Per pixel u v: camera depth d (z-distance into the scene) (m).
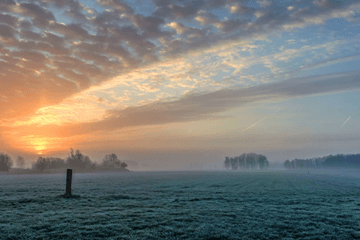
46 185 37.31
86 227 10.96
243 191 28.75
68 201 19.44
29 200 19.67
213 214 14.30
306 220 12.91
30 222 11.87
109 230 10.47
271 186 36.97
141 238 9.36
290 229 11.04
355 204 18.95
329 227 11.43
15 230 10.37
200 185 38.44
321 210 16.03
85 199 20.69
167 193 26.17
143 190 29.42
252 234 10.14
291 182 48.00
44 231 10.27
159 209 16.00
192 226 11.35
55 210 15.34
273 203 19.17
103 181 50.06
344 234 10.28
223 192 27.50
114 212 14.77
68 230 10.43
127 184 40.41
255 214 14.43
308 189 31.97
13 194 24.11
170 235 9.82
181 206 17.41
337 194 26.11
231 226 11.43
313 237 9.83
